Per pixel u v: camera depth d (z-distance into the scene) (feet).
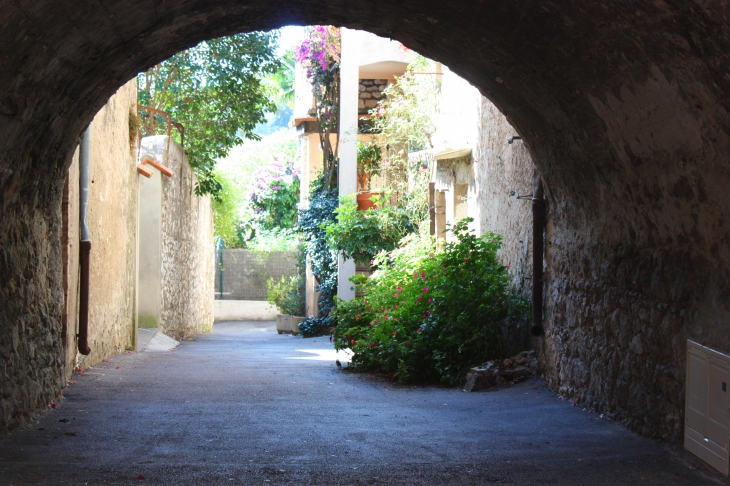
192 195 62.59
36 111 16.85
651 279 17.48
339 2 20.15
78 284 28.43
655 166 16.07
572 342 23.25
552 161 22.85
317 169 72.84
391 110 55.16
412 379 29.86
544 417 20.79
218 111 64.18
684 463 15.19
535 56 18.08
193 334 64.95
